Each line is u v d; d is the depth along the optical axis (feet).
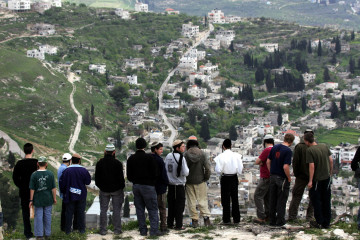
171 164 129.39
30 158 129.29
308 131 127.44
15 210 356.18
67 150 641.81
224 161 132.87
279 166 127.65
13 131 651.66
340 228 126.72
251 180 480.23
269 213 132.77
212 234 125.18
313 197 125.70
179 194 130.21
